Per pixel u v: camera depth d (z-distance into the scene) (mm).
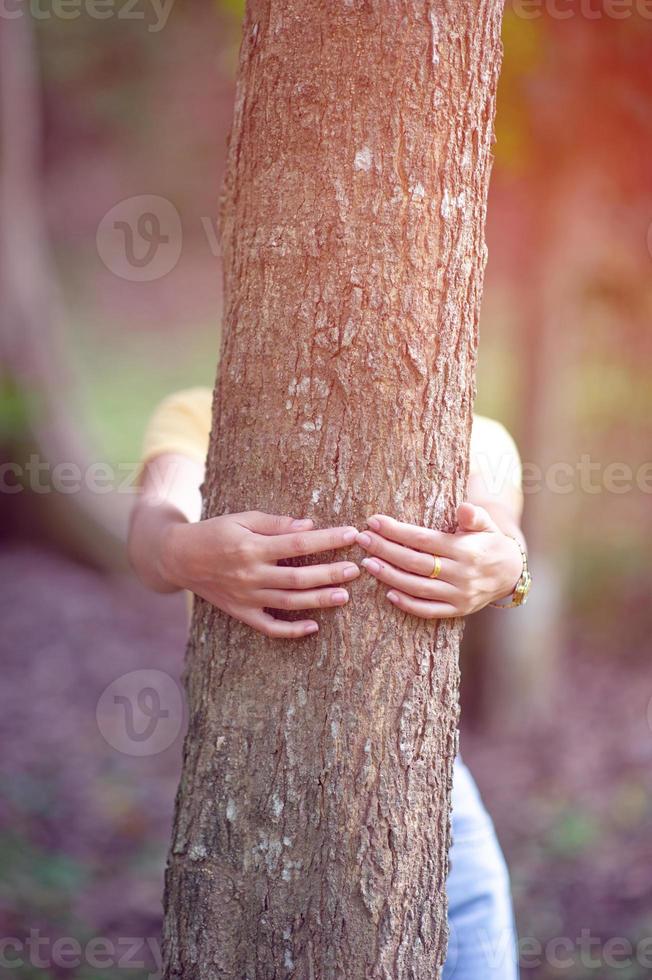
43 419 7641
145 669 5793
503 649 4988
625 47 3562
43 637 6094
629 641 5848
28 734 4844
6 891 3297
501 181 4707
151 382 12039
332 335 1387
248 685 1465
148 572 1633
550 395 4961
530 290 4957
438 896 1515
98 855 3805
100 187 15914
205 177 15539
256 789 1461
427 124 1364
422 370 1403
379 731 1426
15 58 7539
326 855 1429
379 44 1345
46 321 7793
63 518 7488
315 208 1377
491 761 4766
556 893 3506
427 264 1389
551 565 5105
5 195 7586
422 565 1388
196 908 1500
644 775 4383
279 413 1426
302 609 1418
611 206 4676
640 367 5484
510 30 3264
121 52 14672
